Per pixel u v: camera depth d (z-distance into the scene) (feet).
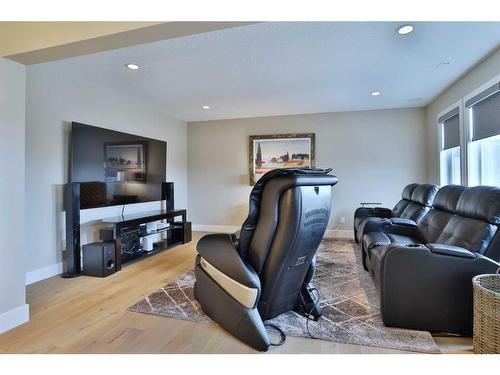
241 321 6.16
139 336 6.46
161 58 9.78
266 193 6.15
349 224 17.67
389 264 6.56
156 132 16.93
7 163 6.68
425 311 6.41
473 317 5.84
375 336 6.31
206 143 19.85
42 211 10.33
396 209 14.17
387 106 16.48
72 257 10.59
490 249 6.59
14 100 6.83
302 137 18.12
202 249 7.19
